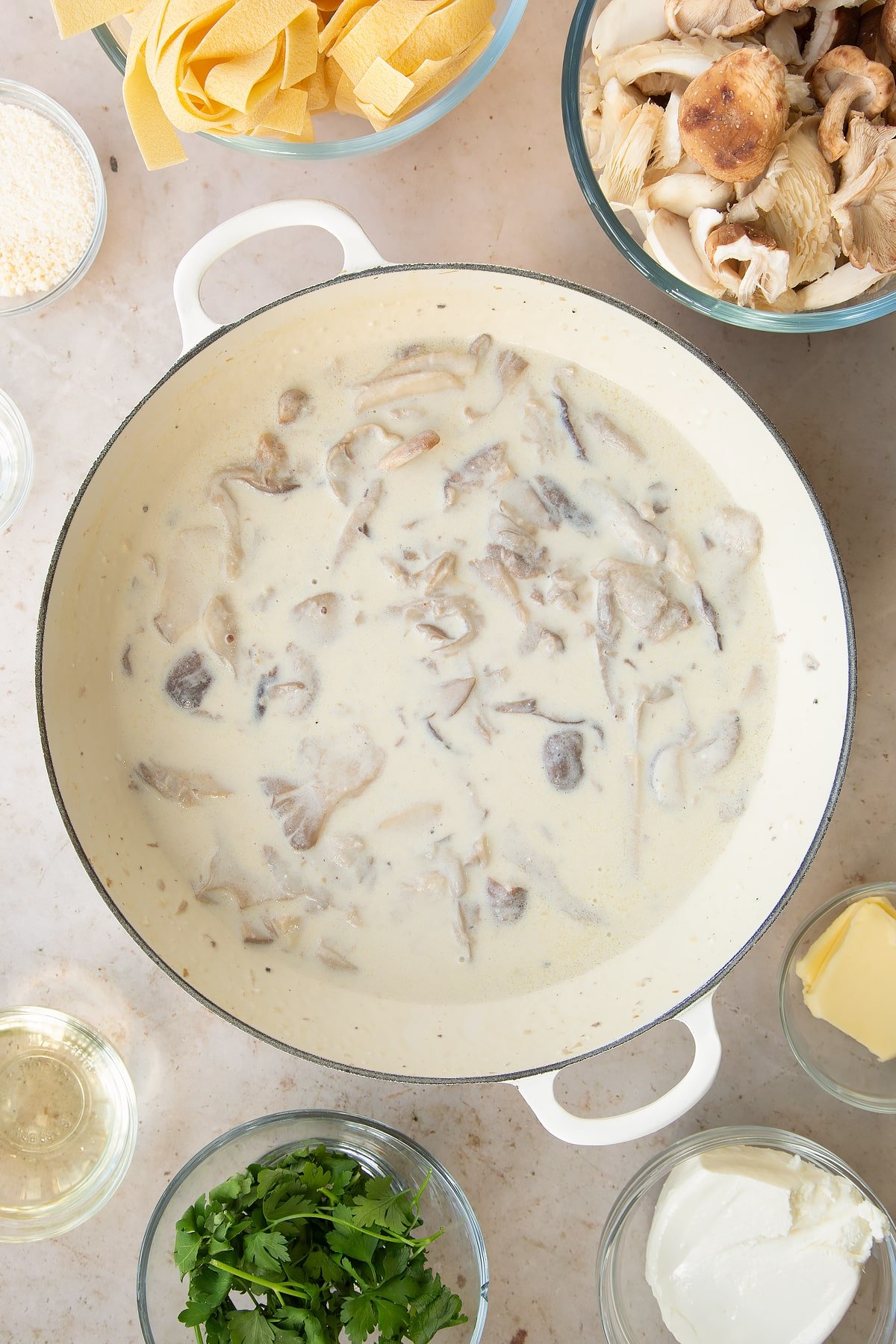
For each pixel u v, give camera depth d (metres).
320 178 0.88
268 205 0.79
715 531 0.84
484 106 0.88
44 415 0.88
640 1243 0.89
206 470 0.83
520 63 0.88
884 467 0.88
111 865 0.83
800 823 0.84
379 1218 0.81
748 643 0.84
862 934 0.85
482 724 0.83
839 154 0.79
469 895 0.84
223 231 0.79
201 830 0.84
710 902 0.84
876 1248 0.88
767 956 0.89
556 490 0.83
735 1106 0.89
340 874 0.84
